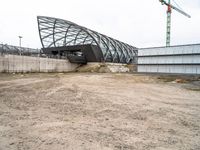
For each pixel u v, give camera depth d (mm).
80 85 17422
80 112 7590
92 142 4578
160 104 9680
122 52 67312
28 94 11664
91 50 53938
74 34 61062
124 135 5125
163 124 6250
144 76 30688
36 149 4125
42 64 41562
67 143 4484
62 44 66938
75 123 6125
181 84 20125
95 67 52062
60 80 21938
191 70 32438
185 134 5332
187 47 32688
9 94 11453
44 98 10500
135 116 7184
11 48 42156
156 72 37562
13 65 33688
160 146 4449
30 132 5191
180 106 9258
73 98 10727
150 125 6113
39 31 63219
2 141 4551
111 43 61781
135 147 4344
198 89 16047
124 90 14648
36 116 6852
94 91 13734
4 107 8141
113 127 5809
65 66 50219
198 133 5438
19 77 24969
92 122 6277
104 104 9297
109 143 4543
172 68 35125
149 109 8445
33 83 17828
